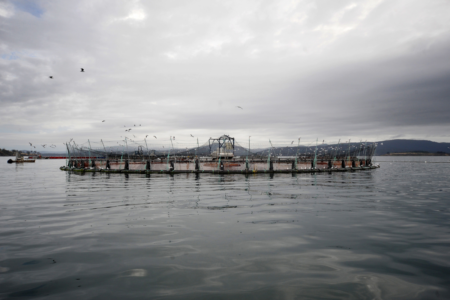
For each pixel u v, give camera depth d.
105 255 14.98
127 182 58.31
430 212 25.91
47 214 25.42
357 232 19.17
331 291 11.19
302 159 116.31
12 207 29.11
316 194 38.28
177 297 10.73
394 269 13.22
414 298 10.70
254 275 12.56
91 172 94.94
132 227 20.53
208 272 12.86
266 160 102.88
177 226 20.72
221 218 23.30
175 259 14.36
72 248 16.11
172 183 55.50
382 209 27.28
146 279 12.22
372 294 10.97
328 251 15.49
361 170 111.19
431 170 110.12
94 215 24.81
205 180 63.03
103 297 10.80
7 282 12.02
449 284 11.76
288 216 24.05
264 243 16.80
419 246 16.34
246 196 36.28
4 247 16.38
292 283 11.83
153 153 129.25
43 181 61.81
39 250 15.84
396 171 103.25
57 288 11.49
